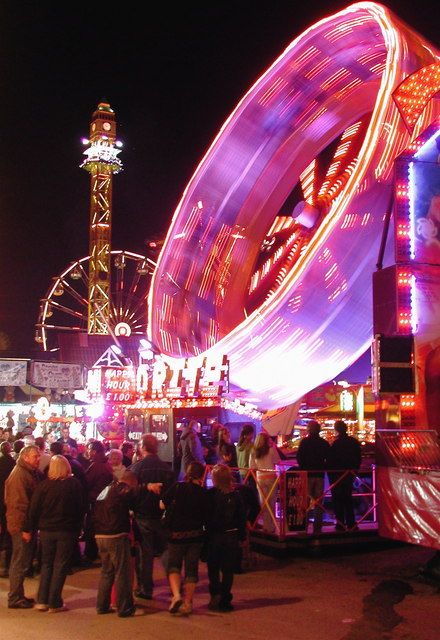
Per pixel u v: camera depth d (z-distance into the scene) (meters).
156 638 7.25
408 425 10.20
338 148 23.20
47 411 28.75
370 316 18.14
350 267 17.19
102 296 50.00
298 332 17.78
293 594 9.03
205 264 24.17
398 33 17.02
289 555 11.41
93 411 24.64
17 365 32.44
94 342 45.03
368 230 16.91
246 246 24.25
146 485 9.13
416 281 10.41
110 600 8.36
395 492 10.16
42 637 7.32
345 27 19.73
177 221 23.62
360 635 7.27
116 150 53.53
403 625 7.61
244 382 18.89
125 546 8.25
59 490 8.45
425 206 10.63
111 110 54.88
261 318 17.44
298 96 22.38
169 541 8.28
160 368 20.28
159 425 19.52
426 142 10.70
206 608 8.45
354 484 13.20
